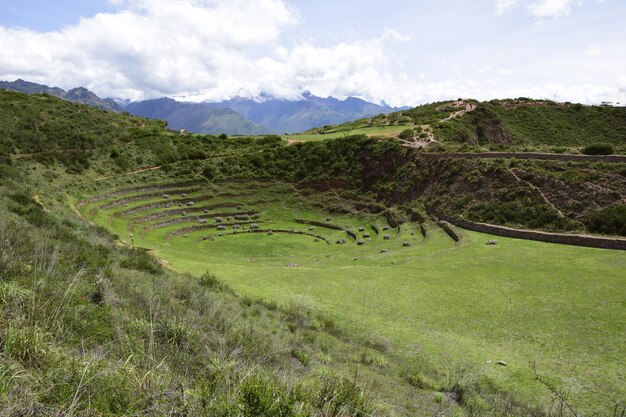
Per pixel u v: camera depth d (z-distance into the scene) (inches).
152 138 3818.9
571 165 2165.4
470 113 4544.8
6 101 3400.6
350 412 330.0
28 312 336.5
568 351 860.0
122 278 676.1
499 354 861.2
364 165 3538.4
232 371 329.7
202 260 1822.1
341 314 1076.5
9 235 604.1
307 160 3809.1
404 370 735.7
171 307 564.7
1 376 229.6
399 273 1449.3
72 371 265.9
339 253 2222.0
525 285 1262.3
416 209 2753.4
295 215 3309.5
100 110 4291.3
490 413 566.3
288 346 652.7
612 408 650.8
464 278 1363.2
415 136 3718.0
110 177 3085.6
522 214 2050.9
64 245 761.6
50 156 2925.7
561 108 5359.3
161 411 245.1
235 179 3622.0
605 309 1045.8
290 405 263.6
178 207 3058.6
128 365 300.0
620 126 4862.2
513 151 2677.2
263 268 1574.8
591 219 1824.6
